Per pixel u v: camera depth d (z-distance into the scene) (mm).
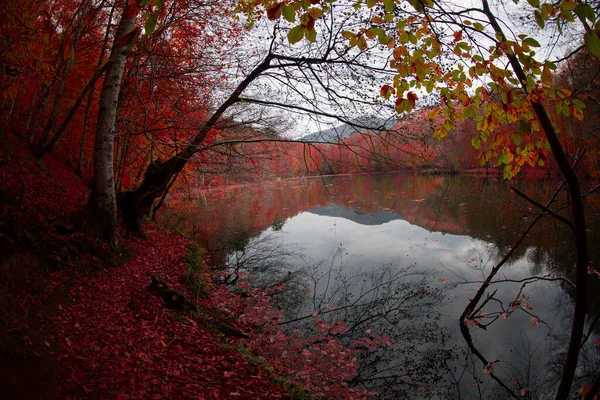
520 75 2203
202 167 10906
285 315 7656
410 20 2270
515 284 9102
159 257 9312
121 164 13016
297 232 17047
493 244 12742
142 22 7730
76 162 17125
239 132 9008
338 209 24359
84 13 10422
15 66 5043
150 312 5570
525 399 5027
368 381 5453
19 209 5715
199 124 8359
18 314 4020
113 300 5703
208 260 11906
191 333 5387
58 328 4246
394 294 8727
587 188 20172
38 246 5320
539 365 5773
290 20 1711
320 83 6672
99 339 4340
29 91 14492
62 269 5559
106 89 7102
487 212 18516
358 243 14234
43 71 5832
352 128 6254
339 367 5738
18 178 7453
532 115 2441
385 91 2539
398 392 5148
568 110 2189
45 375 3414
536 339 6523
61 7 11992
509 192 24922
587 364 5691
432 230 15734
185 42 10008
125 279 6801
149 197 10477
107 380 3680
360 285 9406
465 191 28953
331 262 11648
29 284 4617
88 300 5348
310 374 5449
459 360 5988
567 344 6281
